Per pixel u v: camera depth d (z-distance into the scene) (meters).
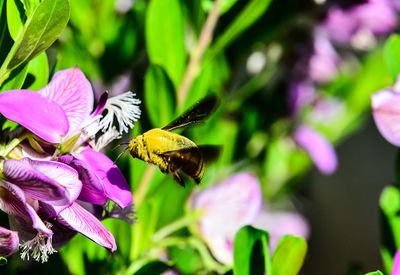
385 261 0.33
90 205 0.28
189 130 0.35
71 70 0.28
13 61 0.27
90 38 0.37
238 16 0.35
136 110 0.29
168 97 0.33
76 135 0.27
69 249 0.33
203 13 0.35
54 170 0.26
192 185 0.35
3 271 0.32
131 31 0.37
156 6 0.34
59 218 0.27
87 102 0.28
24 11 0.28
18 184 0.26
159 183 0.34
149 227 0.33
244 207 0.35
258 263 0.30
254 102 0.40
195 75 0.35
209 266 0.34
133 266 0.32
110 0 0.38
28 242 0.27
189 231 0.35
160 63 0.34
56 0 0.26
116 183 0.27
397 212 0.33
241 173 0.35
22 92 0.27
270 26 0.37
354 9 0.39
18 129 0.27
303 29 0.40
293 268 0.30
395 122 0.32
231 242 0.35
